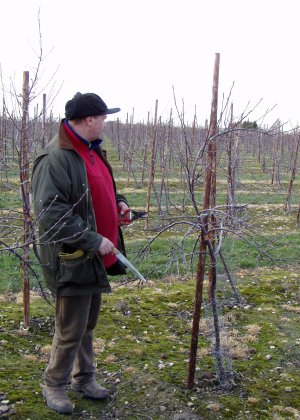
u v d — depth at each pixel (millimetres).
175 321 5688
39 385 3979
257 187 17891
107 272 3625
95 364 4465
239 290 6781
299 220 12859
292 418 3723
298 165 24922
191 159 4188
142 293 6582
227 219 4246
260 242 9836
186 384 4090
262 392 4059
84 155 3309
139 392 3977
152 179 11398
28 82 4812
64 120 3289
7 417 3502
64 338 3439
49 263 3256
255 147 27375
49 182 3115
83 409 3691
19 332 5078
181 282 7270
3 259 7914
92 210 3270
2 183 14664
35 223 3010
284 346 5062
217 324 4152
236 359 4719
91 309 3623
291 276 7656
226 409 3775
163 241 9492
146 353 4754
